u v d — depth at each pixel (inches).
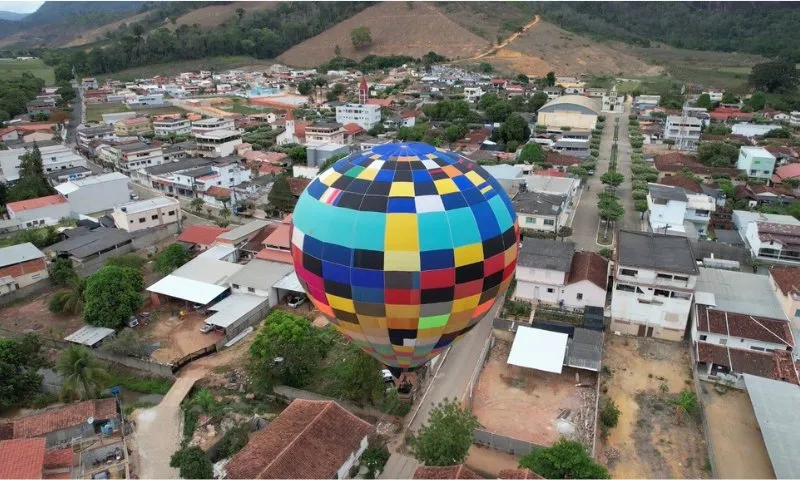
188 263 2260.1
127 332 1780.3
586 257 2047.2
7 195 3174.2
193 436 1422.2
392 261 1008.9
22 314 2090.3
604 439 1371.8
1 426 1371.8
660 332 1782.7
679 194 2608.3
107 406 1471.5
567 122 4968.0
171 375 1668.3
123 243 2583.7
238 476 1156.5
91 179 3225.9
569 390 1552.7
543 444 1346.0
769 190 3048.7
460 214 1034.7
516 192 2893.7
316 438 1225.4
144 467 1333.7
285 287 2046.0
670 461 1304.1
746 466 1286.9
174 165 3690.9
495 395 1537.9
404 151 1119.6
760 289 1849.2
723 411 1461.6
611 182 3193.9
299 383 1584.6
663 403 1498.5
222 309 1971.0
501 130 4392.2
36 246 2591.0
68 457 1273.4
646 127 4950.8
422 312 1049.5
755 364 1540.4
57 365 1595.7
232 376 1662.2
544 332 1694.1
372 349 1167.0
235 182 3526.1
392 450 1331.2
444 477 1103.6
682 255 1819.6
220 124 4849.9
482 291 1075.9
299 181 3329.2
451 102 5403.5
